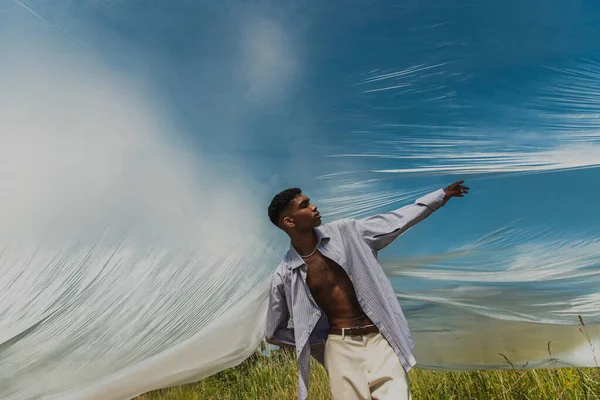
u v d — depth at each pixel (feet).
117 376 10.81
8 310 10.50
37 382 10.53
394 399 9.06
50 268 10.76
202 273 11.36
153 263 11.19
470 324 13.34
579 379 13.03
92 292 10.87
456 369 13.97
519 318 12.87
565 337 13.11
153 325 11.01
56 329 10.65
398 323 9.59
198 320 11.21
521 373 13.89
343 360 9.77
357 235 9.96
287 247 11.94
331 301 9.99
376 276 9.72
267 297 11.61
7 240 10.74
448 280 12.89
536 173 12.39
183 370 11.35
